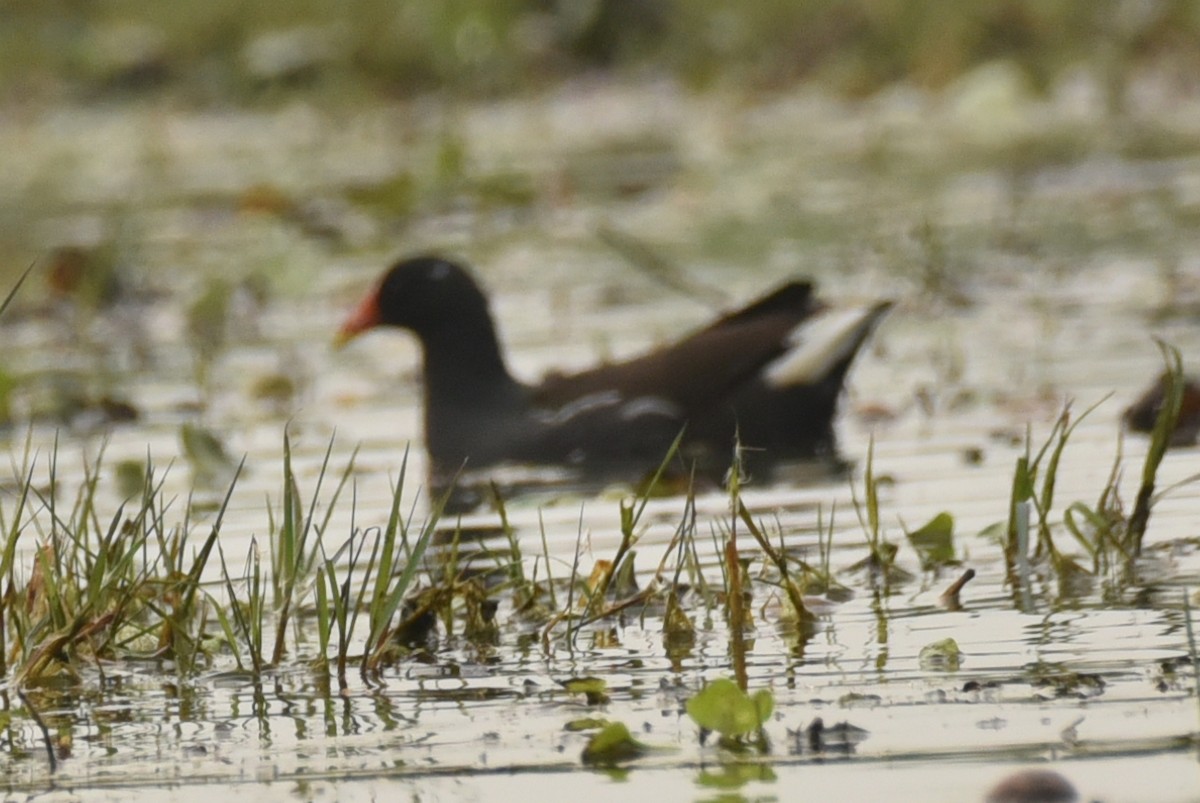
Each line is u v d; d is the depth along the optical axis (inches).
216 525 279.3
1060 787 198.7
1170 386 305.3
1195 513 327.0
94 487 315.3
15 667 268.5
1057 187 773.3
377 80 1221.1
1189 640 248.5
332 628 286.7
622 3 1237.7
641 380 441.1
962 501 352.2
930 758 213.8
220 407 479.5
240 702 252.4
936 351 495.5
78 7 1339.8
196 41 1275.8
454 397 444.1
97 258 655.8
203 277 664.4
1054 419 416.5
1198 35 1135.0
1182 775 202.8
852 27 1209.4
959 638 262.1
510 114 1152.2
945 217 711.7
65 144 1121.4
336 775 221.3
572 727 234.1
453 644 276.1
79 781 223.9
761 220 742.5
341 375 518.3
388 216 784.9
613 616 286.2
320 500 382.3
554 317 579.5
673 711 238.4
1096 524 298.5
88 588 277.3
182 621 278.7
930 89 1132.5
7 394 465.1
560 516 362.6
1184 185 756.0
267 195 789.9
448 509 374.9
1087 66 1111.0
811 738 223.3
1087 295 554.6
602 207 805.9
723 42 1219.2
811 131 1026.1
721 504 366.9
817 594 291.1
